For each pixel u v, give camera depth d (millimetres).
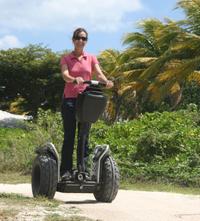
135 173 14133
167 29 30875
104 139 16453
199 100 33688
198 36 29062
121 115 38656
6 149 16578
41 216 6117
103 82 7492
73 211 6555
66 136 7582
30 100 46531
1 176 14711
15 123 32062
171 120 17125
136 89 34156
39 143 16312
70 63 7730
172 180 13703
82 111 7293
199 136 15805
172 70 28406
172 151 15188
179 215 7137
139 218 6641
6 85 46781
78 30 7738
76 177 7512
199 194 10992
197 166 14195
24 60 45906
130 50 37438
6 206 6598
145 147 15219
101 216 6438
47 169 7387
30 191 9797
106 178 7645
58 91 45781
